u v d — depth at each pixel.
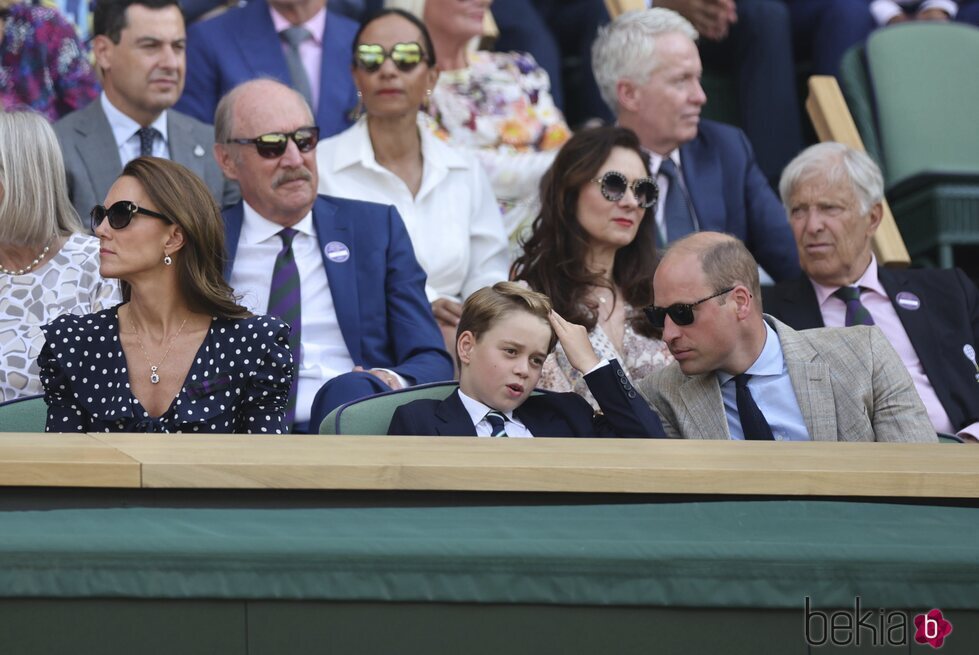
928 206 20.27
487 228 18.00
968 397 15.96
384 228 15.59
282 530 6.94
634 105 18.86
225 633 6.66
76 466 7.51
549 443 9.10
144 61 17.44
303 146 15.12
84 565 6.59
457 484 7.73
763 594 6.76
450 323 16.72
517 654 6.73
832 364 12.84
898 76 21.83
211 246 11.38
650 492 7.88
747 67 22.69
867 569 6.80
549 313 12.48
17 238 13.55
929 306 16.42
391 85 17.23
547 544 6.74
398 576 6.67
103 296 13.65
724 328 12.51
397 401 11.98
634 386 13.12
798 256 18.95
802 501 7.95
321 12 19.91
